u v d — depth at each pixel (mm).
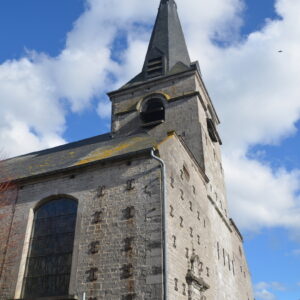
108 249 15453
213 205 24703
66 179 18422
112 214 16328
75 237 16391
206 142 25781
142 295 13852
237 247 31391
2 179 20578
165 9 34875
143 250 14828
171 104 26391
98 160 17844
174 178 17766
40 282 16188
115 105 28547
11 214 18531
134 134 25562
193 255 17547
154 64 30266
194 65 27844
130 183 16797
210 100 30359
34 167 22156
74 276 15344
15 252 17219
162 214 15375
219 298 21344
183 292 15367
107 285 14609
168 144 18281
